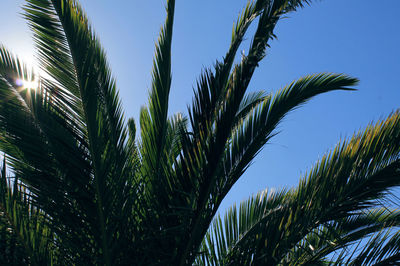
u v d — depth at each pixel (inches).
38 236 134.6
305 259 131.6
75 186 126.0
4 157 134.4
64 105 125.0
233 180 132.8
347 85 146.6
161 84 144.3
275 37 131.3
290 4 133.0
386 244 120.8
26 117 128.2
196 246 130.6
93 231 128.3
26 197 134.0
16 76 129.3
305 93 144.4
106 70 140.2
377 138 125.4
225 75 138.6
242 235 176.2
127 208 133.0
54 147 125.1
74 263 131.8
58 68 122.9
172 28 144.1
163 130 145.1
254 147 137.5
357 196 121.3
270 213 158.7
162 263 128.4
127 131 140.2
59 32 121.3
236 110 127.3
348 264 116.0
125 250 130.6
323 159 130.7
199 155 127.9
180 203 131.1
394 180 118.1
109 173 131.0
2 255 129.5
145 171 152.7
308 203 124.4
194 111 134.0
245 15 143.6
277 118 141.3
